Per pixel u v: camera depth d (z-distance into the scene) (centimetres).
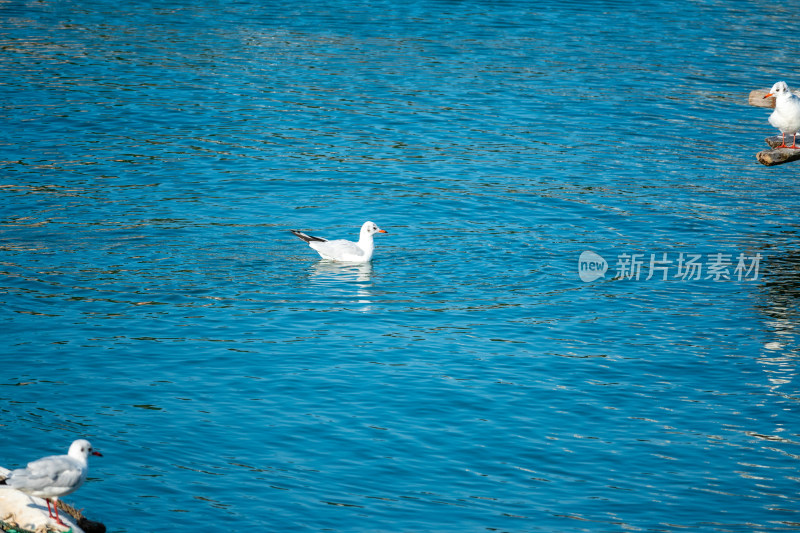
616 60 4959
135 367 2027
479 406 1902
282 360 2081
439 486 1630
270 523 1505
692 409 1916
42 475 1350
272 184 3300
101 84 4356
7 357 2044
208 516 1516
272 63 4784
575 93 4425
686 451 1759
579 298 2472
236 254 2728
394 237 2895
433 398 1928
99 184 3222
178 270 2595
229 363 2058
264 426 1805
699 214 3098
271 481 1623
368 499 1583
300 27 5500
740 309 2412
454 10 5975
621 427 1839
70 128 3772
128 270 2575
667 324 2319
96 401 1873
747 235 2928
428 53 5034
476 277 2612
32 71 4497
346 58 4906
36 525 1426
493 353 2145
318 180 3350
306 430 1794
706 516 1555
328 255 2694
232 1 6100
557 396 1952
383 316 2342
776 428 1845
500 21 5731
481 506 1570
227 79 4506
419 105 4216
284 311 2359
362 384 1980
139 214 2984
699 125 4031
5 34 5122
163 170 3384
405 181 3362
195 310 2342
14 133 3675
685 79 4653
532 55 5031
